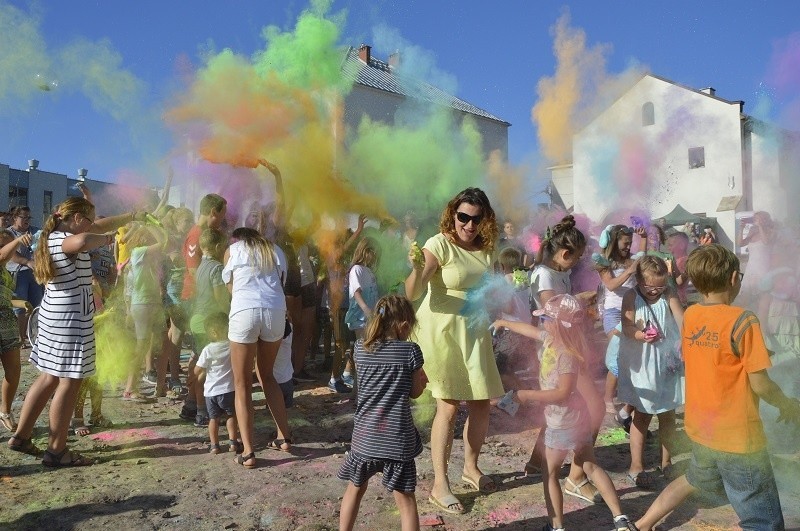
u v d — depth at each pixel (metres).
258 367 4.74
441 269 3.85
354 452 3.13
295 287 6.96
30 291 9.19
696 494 3.88
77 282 4.35
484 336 3.92
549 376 3.35
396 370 3.12
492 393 3.86
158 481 4.12
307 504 3.77
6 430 5.12
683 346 3.08
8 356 4.91
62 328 4.30
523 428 5.46
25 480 4.10
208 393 4.66
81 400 5.20
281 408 4.77
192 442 4.97
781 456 4.52
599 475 3.36
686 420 3.04
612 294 5.26
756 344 2.79
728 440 2.84
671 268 5.07
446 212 3.93
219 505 3.74
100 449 4.77
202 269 5.33
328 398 6.47
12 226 9.40
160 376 6.43
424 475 4.29
